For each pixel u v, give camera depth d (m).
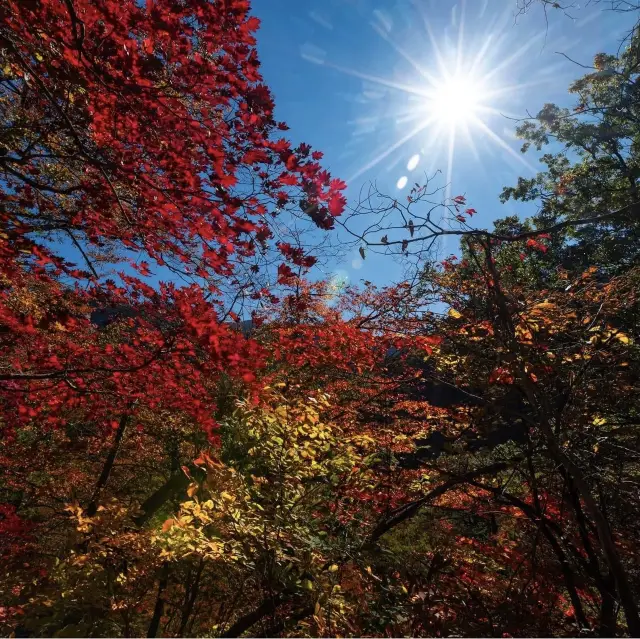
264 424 5.04
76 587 4.76
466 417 6.63
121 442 11.87
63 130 4.41
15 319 4.64
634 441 5.10
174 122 3.29
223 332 4.40
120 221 4.52
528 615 4.83
